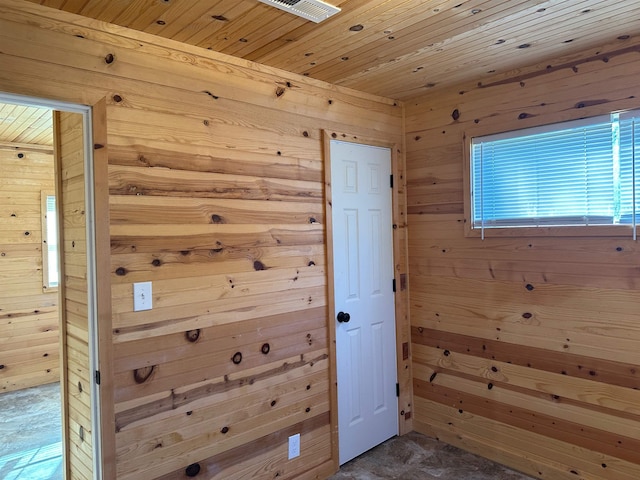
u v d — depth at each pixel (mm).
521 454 2693
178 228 2100
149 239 2008
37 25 1713
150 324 2010
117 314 1915
